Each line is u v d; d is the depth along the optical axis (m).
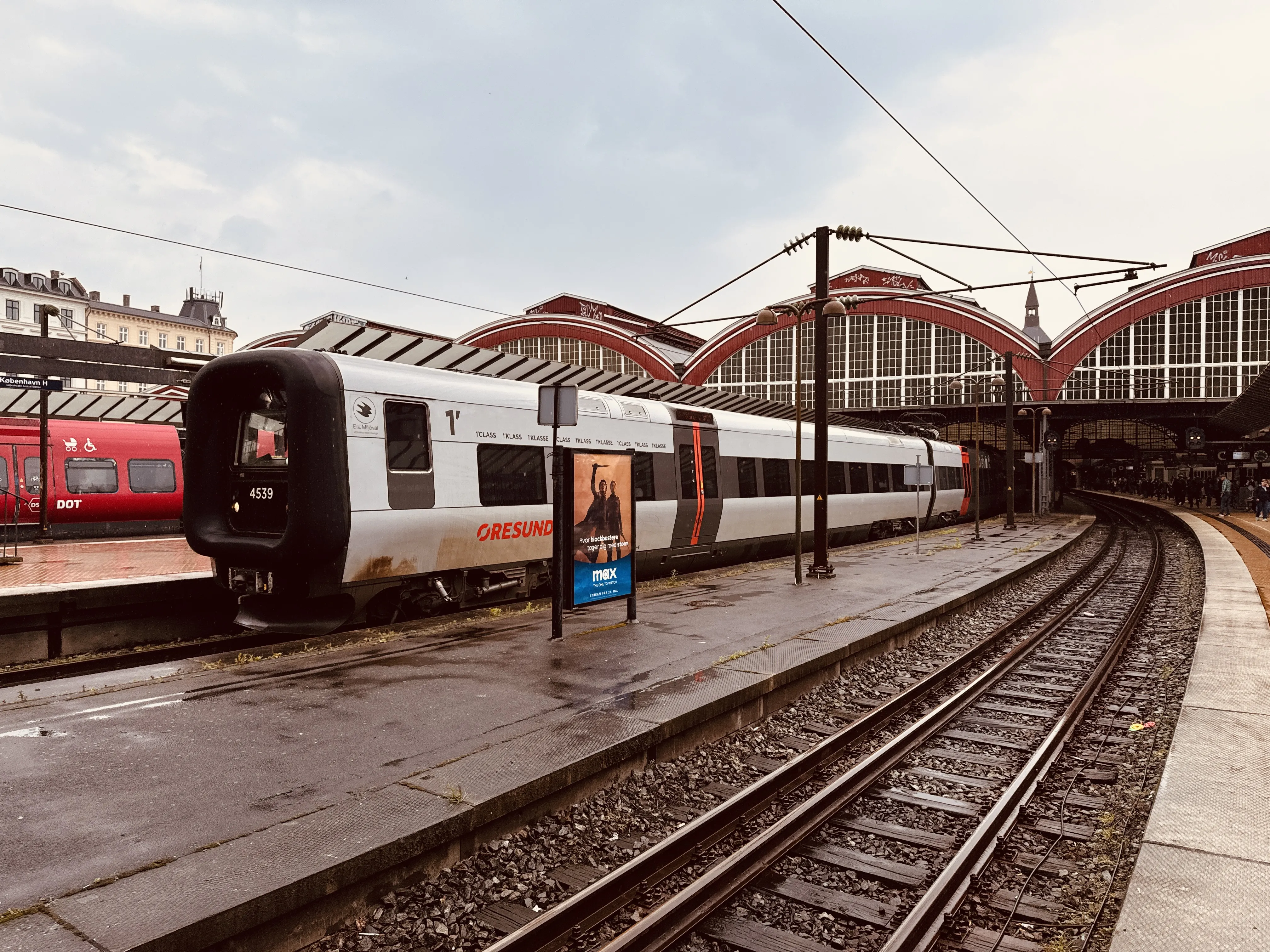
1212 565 18.03
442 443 9.95
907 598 12.46
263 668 7.45
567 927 3.97
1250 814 4.87
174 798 4.52
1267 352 43.06
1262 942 3.53
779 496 17.61
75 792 4.60
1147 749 7.04
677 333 64.38
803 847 5.11
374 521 8.98
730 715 6.93
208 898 3.43
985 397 47.09
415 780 4.81
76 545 16.22
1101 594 16.59
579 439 12.20
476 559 10.42
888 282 48.72
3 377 13.86
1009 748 7.18
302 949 3.69
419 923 3.96
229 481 9.40
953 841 5.24
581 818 5.11
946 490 28.70
